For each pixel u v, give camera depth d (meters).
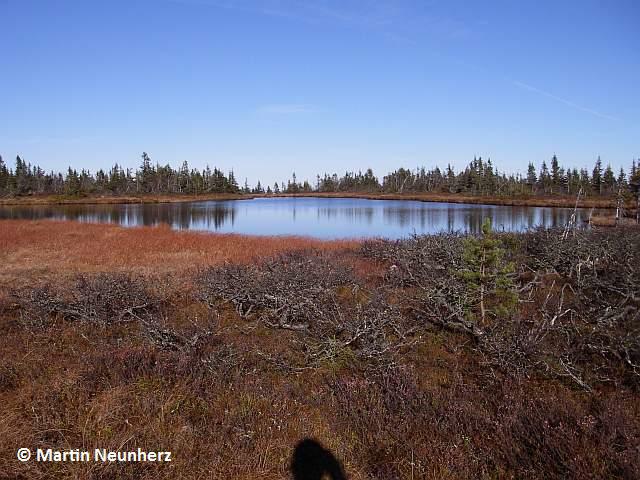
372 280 11.24
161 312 8.80
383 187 127.75
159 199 87.81
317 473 4.00
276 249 18.44
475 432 4.56
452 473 3.96
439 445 4.28
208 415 4.85
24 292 9.45
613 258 10.55
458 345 6.82
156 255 17.38
